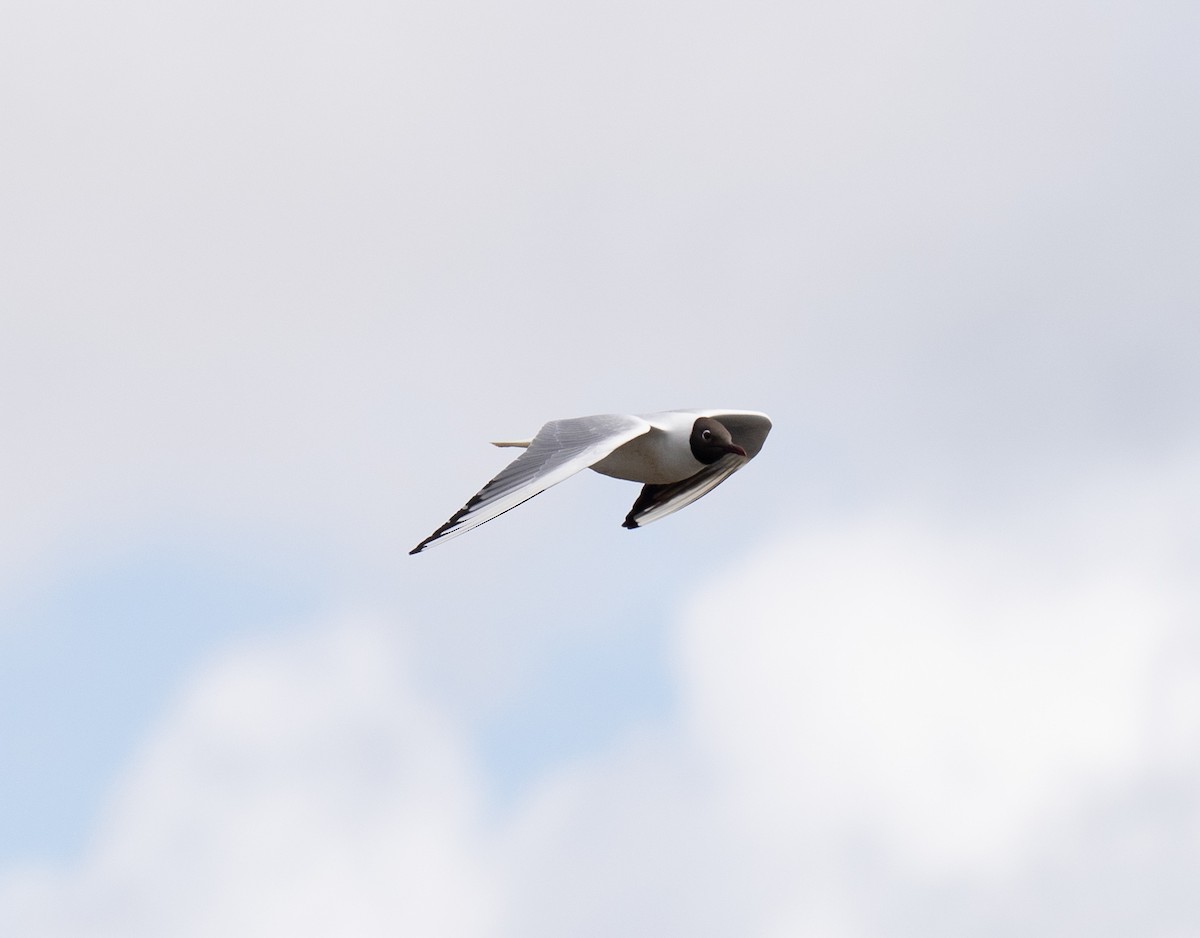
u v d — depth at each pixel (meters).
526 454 11.89
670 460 13.87
